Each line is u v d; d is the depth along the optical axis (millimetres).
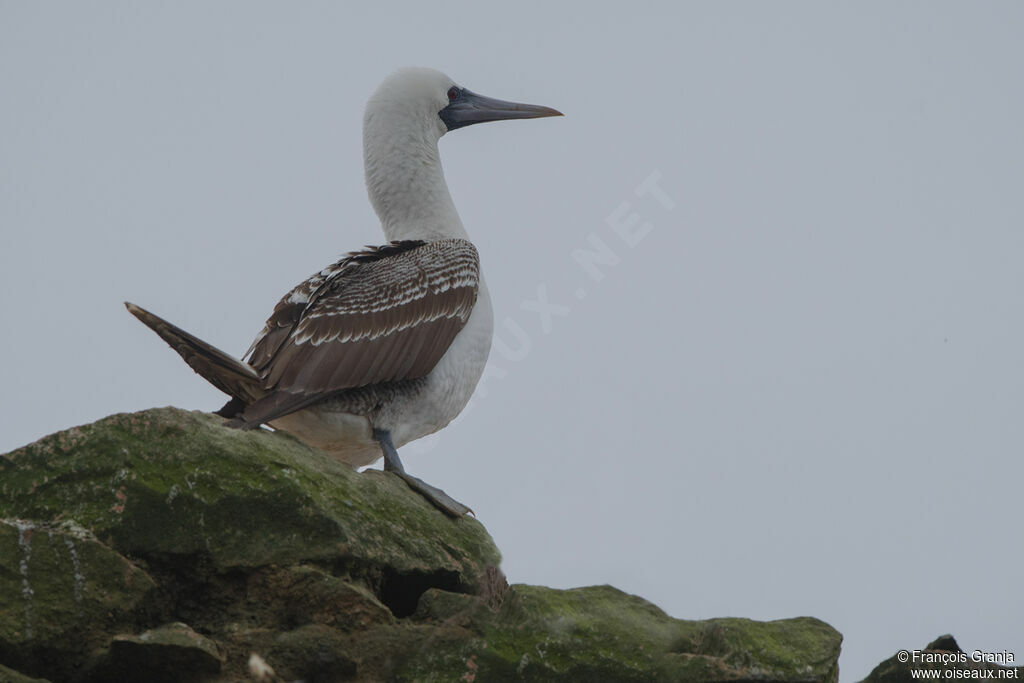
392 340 15109
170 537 11180
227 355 13438
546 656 11438
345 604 11305
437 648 11430
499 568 13266
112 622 10883
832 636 11828
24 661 10680
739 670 11312
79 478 11219
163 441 11453
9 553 10789
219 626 11250
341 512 11805
